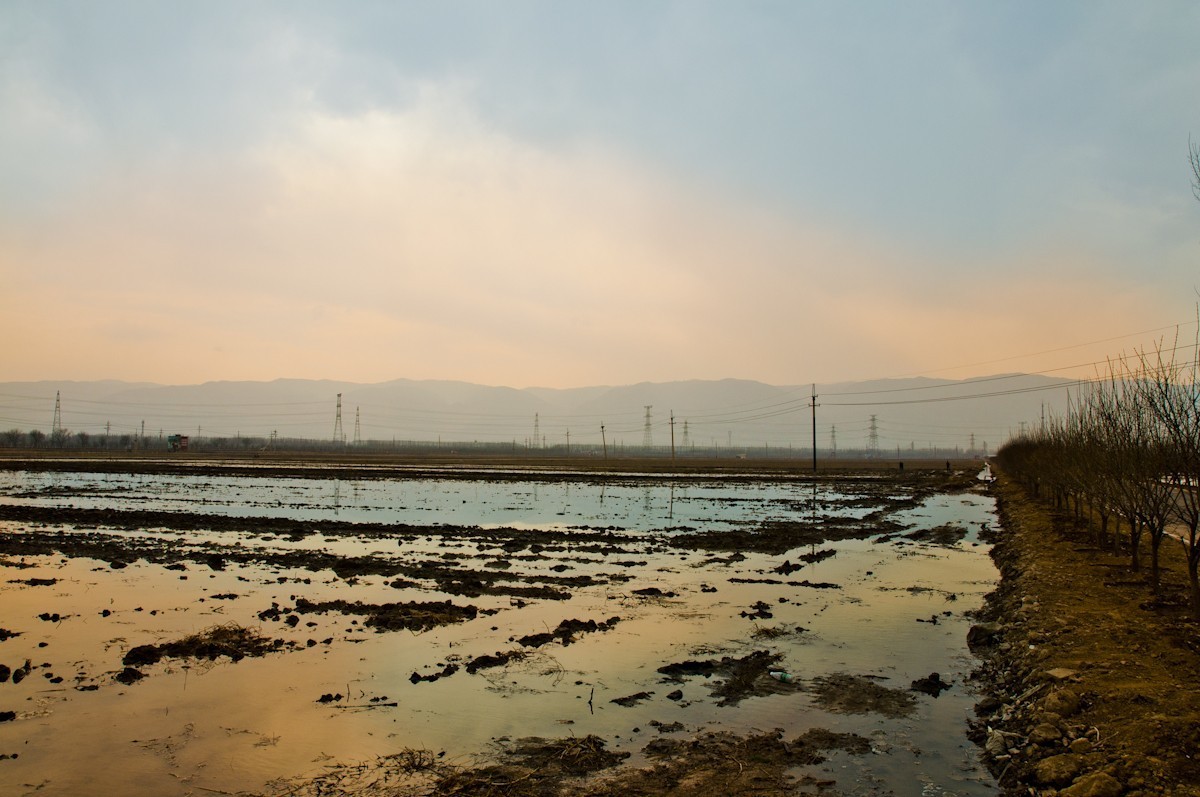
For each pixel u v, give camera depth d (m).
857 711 11.55
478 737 10.54
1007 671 13.30
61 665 13.76
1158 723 9.23
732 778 9.21
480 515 40.50
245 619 17.06
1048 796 8.34
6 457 107.44
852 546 30.22
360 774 9.43
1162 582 18.67
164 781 9.27
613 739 10.46
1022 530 31.70
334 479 71.19
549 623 16.84
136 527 33.09
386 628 16.31
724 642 15.38
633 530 34.03
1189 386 15.36
